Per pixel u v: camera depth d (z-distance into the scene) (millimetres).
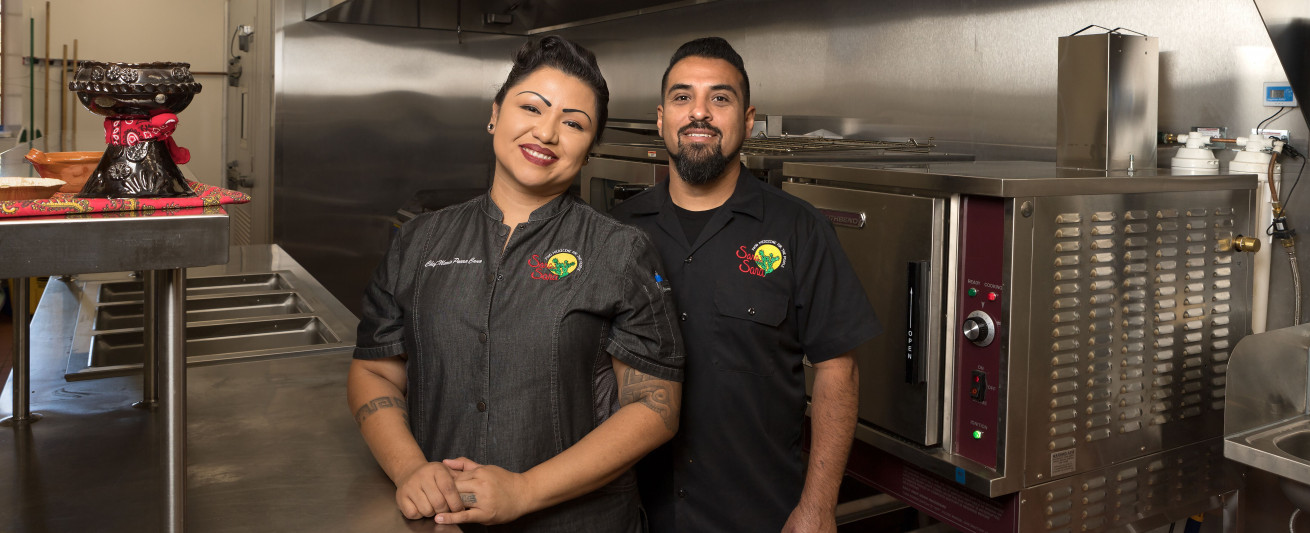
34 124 6633
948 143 2518
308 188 4195
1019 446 1557
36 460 1175
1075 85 1861
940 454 1677
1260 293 1844
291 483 1104
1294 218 1826
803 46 3020
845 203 1852
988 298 1568
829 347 1459
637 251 1116
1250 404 1546
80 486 1087
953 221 1623
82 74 829
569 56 1099
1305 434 1547
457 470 1032
